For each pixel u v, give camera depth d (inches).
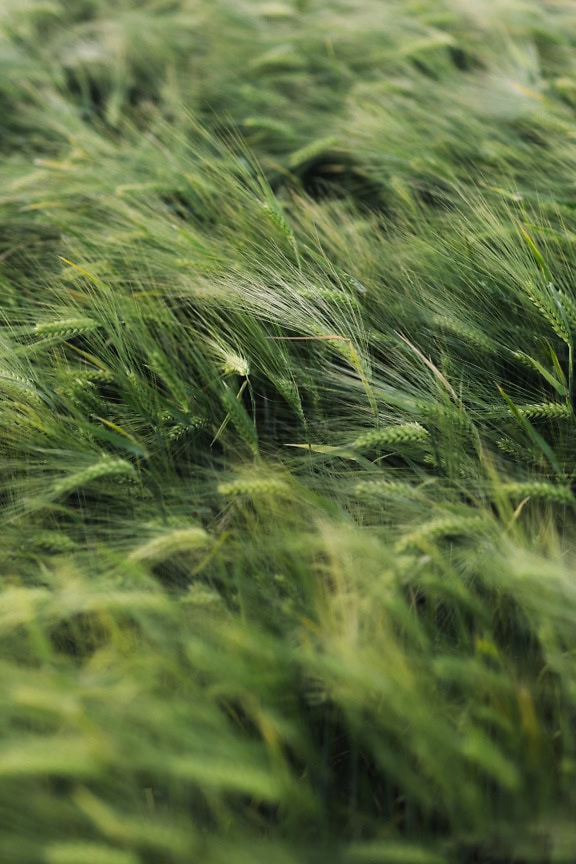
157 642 88.5
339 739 90.5
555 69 114.4
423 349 98.4
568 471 94.7
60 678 86.0
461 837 86.6
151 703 86.0
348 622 88.4
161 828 84.8
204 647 87.0
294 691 88.5
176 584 92.7
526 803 86.7
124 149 110.0
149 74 126.6
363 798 89.0
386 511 92.7
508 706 87.5
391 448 95.0
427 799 86.5
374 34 123.6
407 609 88.3
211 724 86.5
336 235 102.4
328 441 96.4
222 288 97.9
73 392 96.0
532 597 88.3
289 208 107.3
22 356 98.4
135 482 94.9
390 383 96.9
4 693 85.9
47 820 85.7
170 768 84.6
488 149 107.3
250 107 116.0
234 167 105.2
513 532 90.9
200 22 132.3
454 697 89.4
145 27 129.7
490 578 89.7
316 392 96.8
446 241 100.6
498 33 118.2
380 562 89.2
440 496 93.4
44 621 89.7
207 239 101.8
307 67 122.6
